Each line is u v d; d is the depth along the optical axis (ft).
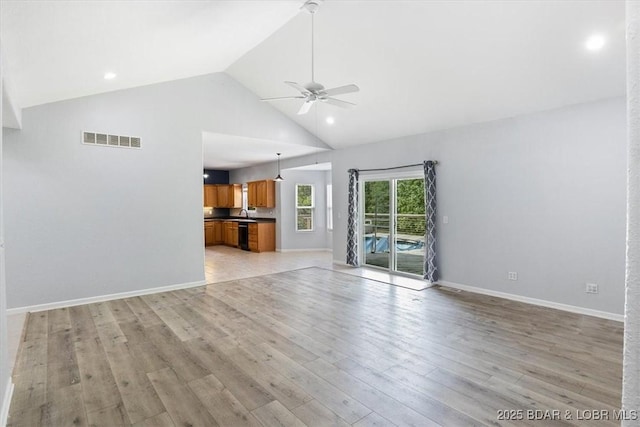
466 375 8.78
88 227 14.98
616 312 12.54
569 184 13.48
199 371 9.04
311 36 14.08
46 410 7.44
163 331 11.75
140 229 16.24
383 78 15.42
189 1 9.25
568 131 13.44
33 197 13.83
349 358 9.74
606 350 10.11
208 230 35.14
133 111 15.97
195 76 17.71
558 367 9.14
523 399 7.73
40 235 13.98
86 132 14.85
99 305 14.66
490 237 15.94
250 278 19.71
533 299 14.62
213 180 36.58
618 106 12.29
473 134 16.46
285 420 7.07
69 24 8.46
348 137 21.97
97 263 15.20
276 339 11.06
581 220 13.24
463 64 13.08
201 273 18.02
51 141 14.15
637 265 1.44
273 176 30.78
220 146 22.70
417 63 13.82
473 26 11.33
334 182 24.44
